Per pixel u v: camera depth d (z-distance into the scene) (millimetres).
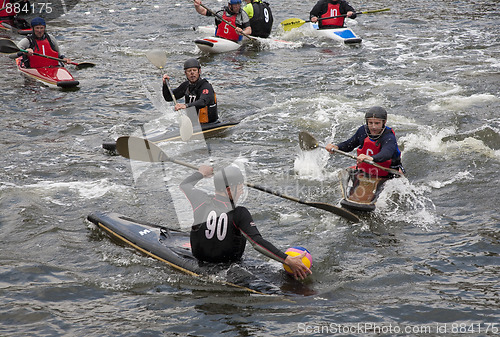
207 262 7676
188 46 23578
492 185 10617
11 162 12195
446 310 6754
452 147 12484
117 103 16406
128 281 7605
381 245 8609
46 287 7453
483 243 8469
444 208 9828
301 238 8914
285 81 18312
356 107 15586
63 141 13516
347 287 7371
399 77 18312
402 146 12602
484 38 23219
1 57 22062
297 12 30453
